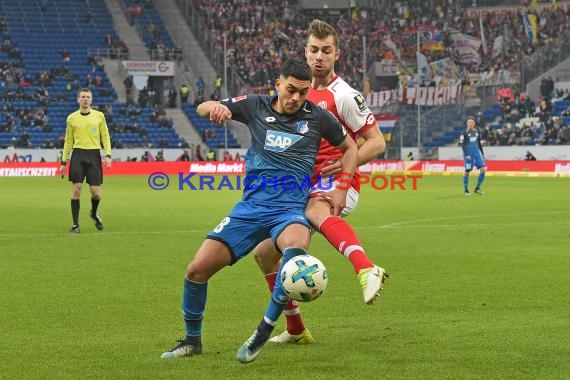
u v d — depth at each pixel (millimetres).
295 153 12961
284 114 13094
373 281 11945
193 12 112688
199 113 13211
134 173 92188
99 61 105000
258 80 106688
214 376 11578
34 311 16688
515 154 89812
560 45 100188
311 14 119625
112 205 46688
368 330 14547
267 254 13703
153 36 109688
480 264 23266
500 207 44125
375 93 99562
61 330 14852
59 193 57719
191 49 110312
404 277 20938
